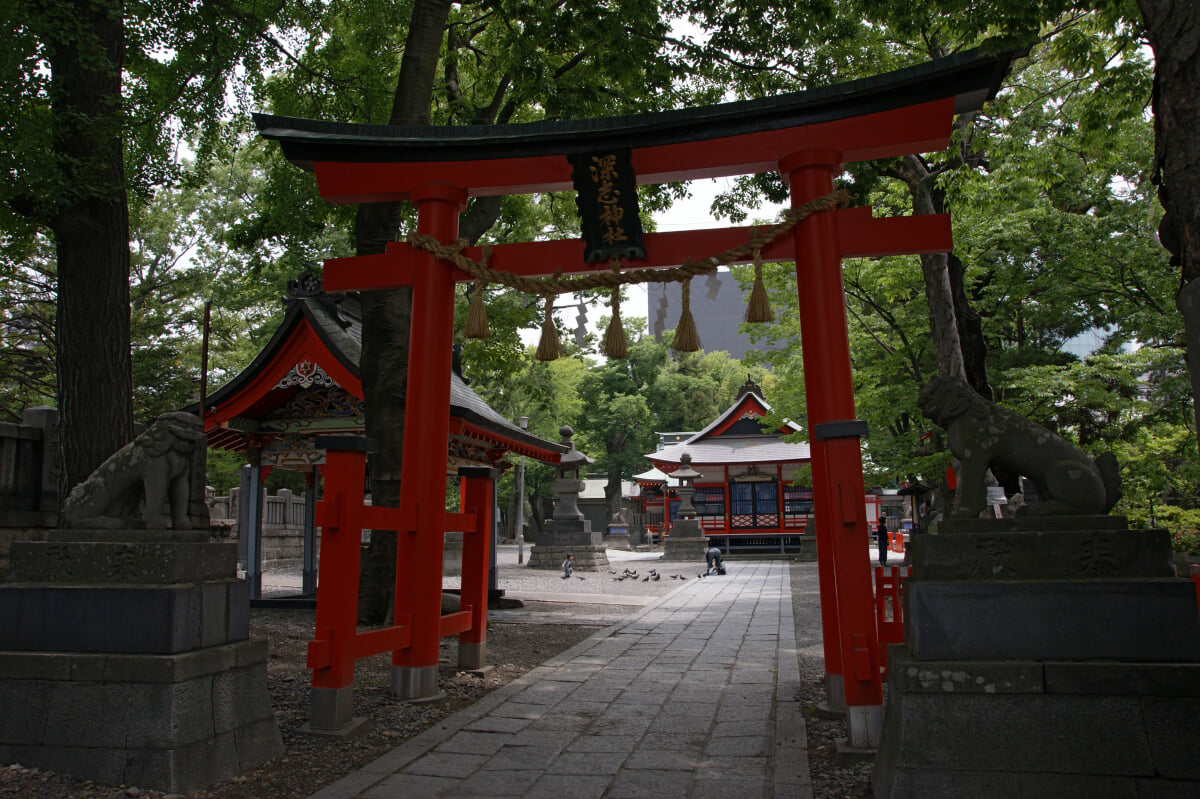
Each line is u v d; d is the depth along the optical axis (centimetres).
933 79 605
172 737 422
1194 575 348
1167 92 419
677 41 1159
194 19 959
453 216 717
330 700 552
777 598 1702
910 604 402
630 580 2267
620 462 5447
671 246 679
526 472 4675
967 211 1481
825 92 618
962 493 439
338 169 712
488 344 1805
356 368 1216
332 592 564
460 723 598
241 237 1479
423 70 1092
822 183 636
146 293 2489
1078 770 357
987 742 365
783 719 599
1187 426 1636
